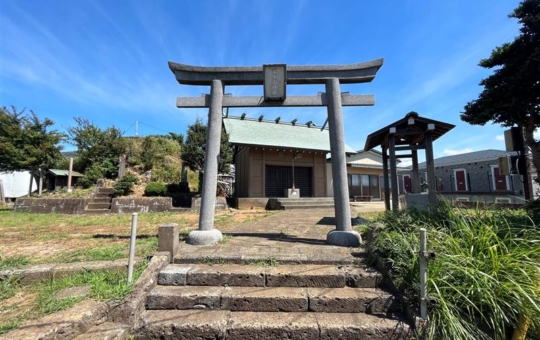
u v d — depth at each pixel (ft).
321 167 44.50
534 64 16.28
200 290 8.73
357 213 28.30
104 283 8.64
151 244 12.91
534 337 6.91
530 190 17.22
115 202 32.09
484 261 7.72
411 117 18.88
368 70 14.24
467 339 6.53
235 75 14.61
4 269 9.38
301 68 14.32
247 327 7.20
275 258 10.32
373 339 7.07
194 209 32.99
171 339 7.23
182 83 14.88
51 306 7.22
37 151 36.47
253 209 37.09
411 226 11.33
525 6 16.97
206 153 14.01
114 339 6.50
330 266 9.99
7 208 37.17
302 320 7.49
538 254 7.81
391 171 19.99
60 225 21.38
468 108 20.43
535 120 18.26
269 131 46.57
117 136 50.08
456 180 58.03
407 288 8.08
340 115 13.94
